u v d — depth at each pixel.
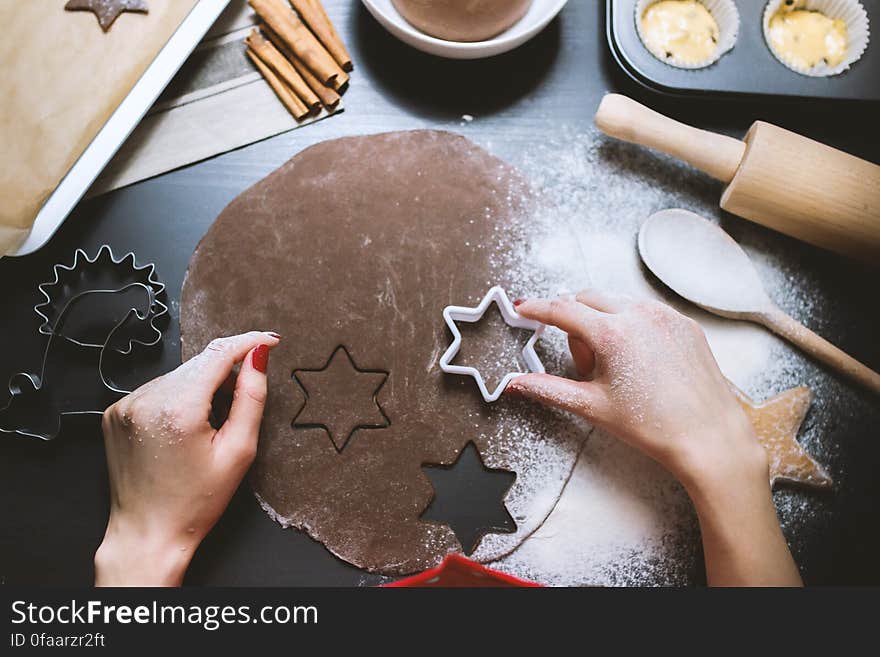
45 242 0.88
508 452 0.88
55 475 0.87
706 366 0.83
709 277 0.92
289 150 0.95
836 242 0.90
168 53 0.91
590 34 0.98
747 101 0.93
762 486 0.80
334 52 0.94
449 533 0.86
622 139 0.92
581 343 0.87
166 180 0.93
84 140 0.89
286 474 0.86
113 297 0.91
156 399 0.80
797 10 0.96
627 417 0.81
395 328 0.90
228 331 0.90
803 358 0.92
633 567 0.86
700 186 0.96
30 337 0.90
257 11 0.93
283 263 0.91
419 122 0.96
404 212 0.93
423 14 0.89
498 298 0.89
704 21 0.96
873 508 0.89
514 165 0.95
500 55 0.97
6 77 0.89
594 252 0.94
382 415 0.88
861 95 0.93
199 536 0.81
